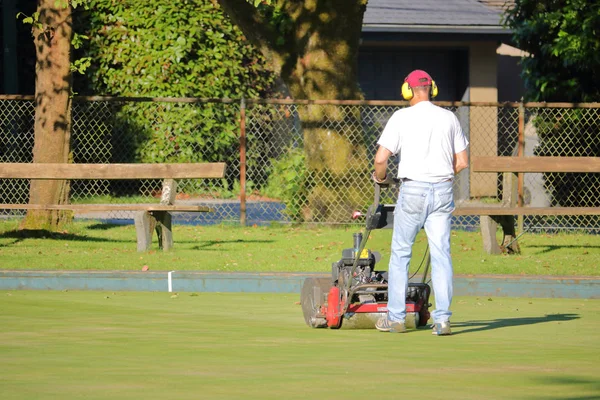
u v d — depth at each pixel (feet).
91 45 217.15
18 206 126.52
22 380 50.65
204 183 220.23
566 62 170.19
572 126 179.01
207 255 120.06
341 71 165.07
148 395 46.47
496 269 111.04
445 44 253.24
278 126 230.48
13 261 111.55
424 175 72.64
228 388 48.47
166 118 216.33
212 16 221.66
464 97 256.11
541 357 59.88
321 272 102.68
